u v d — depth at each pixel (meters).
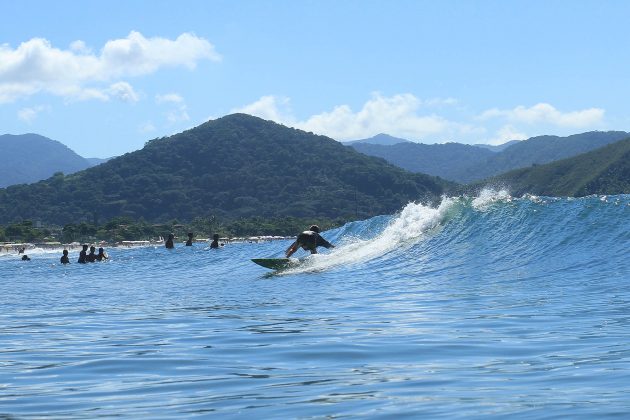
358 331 11.47
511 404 6.48
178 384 8.00
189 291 21.64
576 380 7.34
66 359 9.98
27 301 20.47
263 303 16.66
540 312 12.58
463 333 10.78
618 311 12.20
